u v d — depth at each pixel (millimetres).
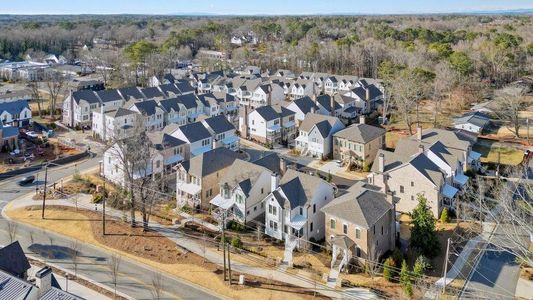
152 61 163125
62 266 48531
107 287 44781
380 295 44156
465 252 52594
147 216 60469
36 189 69938
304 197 54844
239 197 58156
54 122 111625
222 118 91562
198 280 46688
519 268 49469
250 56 199625
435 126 101562
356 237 49781
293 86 137000
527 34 190125
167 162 75812
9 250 41156
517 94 104625
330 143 86500
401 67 128500
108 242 54062
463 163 70750
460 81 121812
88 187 71062
